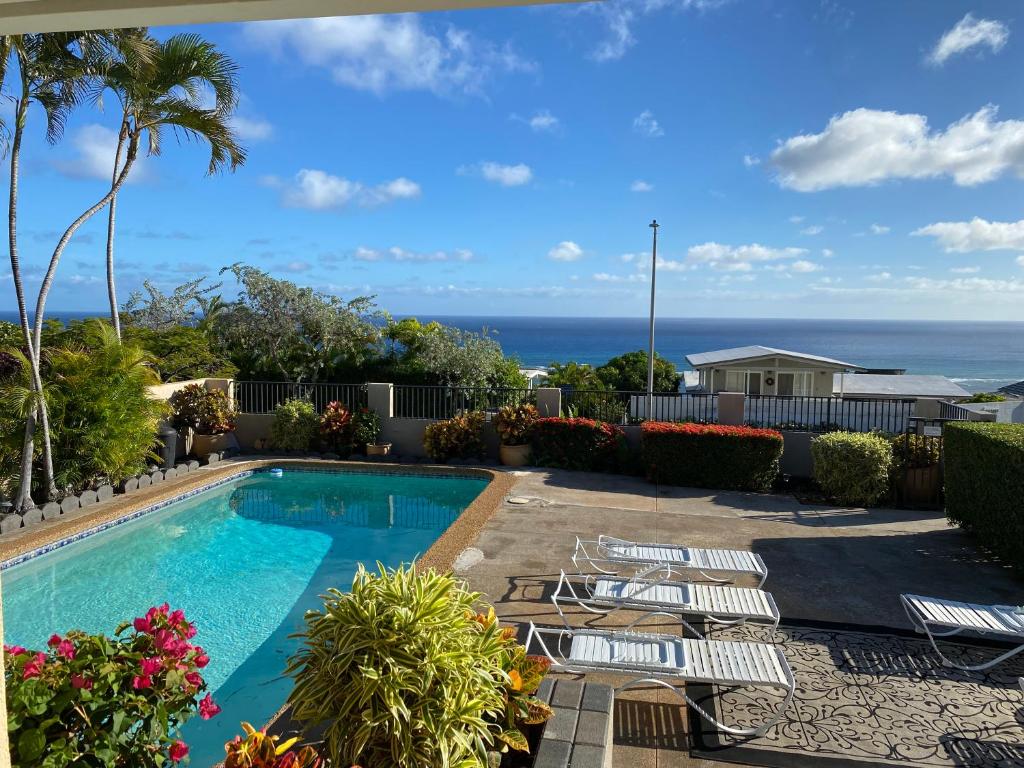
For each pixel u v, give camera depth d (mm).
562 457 11711
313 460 12133
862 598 6098
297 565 7668
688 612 4891
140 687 2533
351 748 2666
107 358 9336
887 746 3854
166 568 7539
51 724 2363
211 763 4051
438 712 2699
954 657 4965
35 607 6449
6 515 7910
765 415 13469
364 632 2838
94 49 8328
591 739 2666
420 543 8516
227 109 10188
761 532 8125
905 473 9781
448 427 12125
